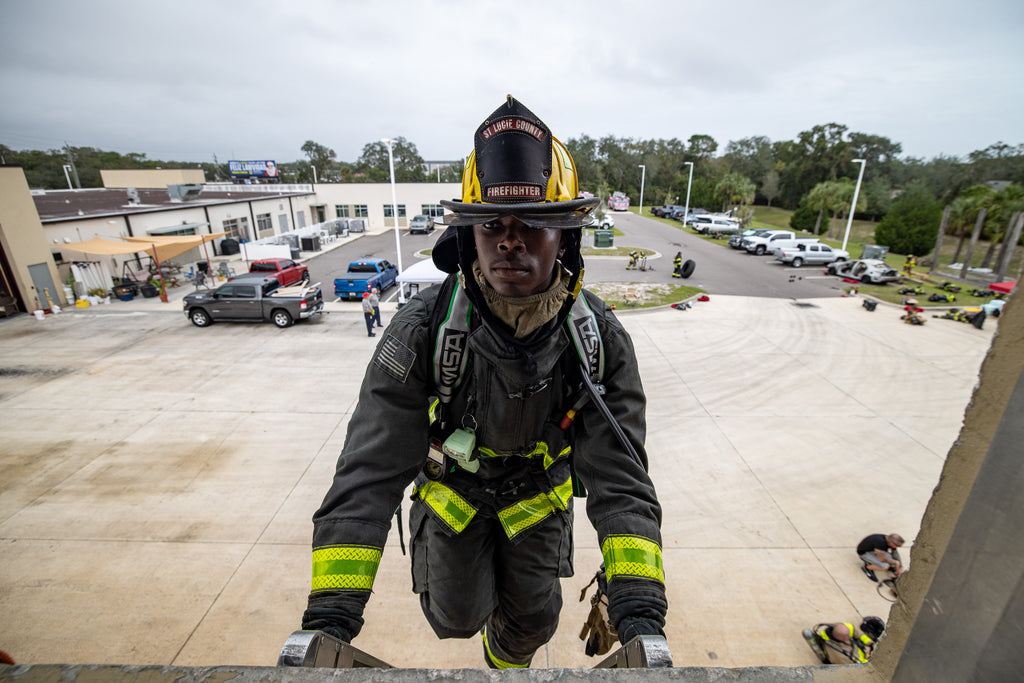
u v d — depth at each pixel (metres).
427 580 1.35
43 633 4.55
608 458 1.10
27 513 6.14
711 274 22.28
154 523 5.98
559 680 0.63
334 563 0.90
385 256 26.75
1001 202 23.98
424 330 1.07
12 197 15.16
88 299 16.64
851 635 4.26
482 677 0.63
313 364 11.08
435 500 1.28
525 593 1.41
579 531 5.93
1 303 15.02
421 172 78.31
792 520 6.09
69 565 5.32
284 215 34.03
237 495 6.52
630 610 0.90
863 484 6.79
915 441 7.86
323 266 23.97
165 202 27.83
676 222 47.16
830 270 22.56
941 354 11.83
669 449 7.64
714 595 5.02
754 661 4.36
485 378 1.07
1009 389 0.49
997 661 0.50
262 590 5.03
